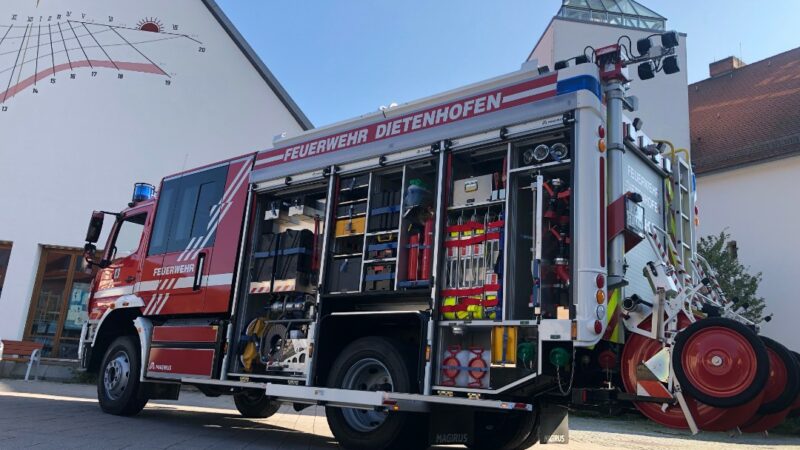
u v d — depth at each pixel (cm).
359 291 607
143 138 1802
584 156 488
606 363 505
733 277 1542
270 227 736
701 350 459
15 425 682
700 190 1925
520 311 503
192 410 1028
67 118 1775
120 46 1848
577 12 2219
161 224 846
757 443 1006
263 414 944
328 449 636
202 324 746
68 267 1728
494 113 545
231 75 1898
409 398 532
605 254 483
